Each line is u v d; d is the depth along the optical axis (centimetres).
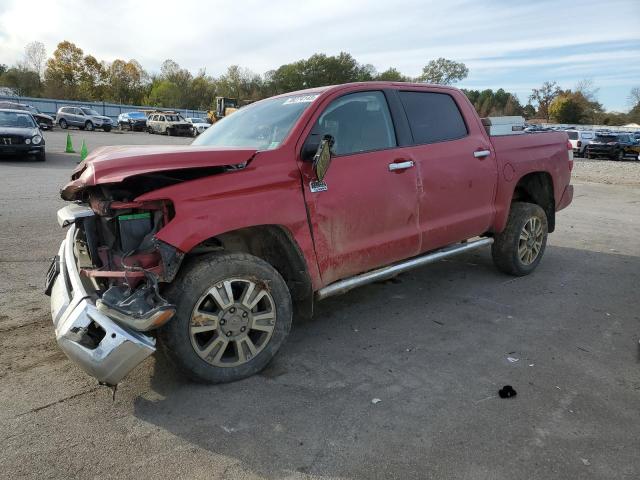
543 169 532
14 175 1277
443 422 281
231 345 328
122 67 8350
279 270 360
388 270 401
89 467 244
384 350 371
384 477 238
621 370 342
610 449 258
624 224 877
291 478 238
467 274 557
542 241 552
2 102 3691
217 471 242
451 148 439
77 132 3706
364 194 370
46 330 393
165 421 281
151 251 298
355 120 382
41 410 290
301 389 316
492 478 237
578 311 451
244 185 311
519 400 304
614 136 2984
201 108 8256
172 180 309
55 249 610
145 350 271
